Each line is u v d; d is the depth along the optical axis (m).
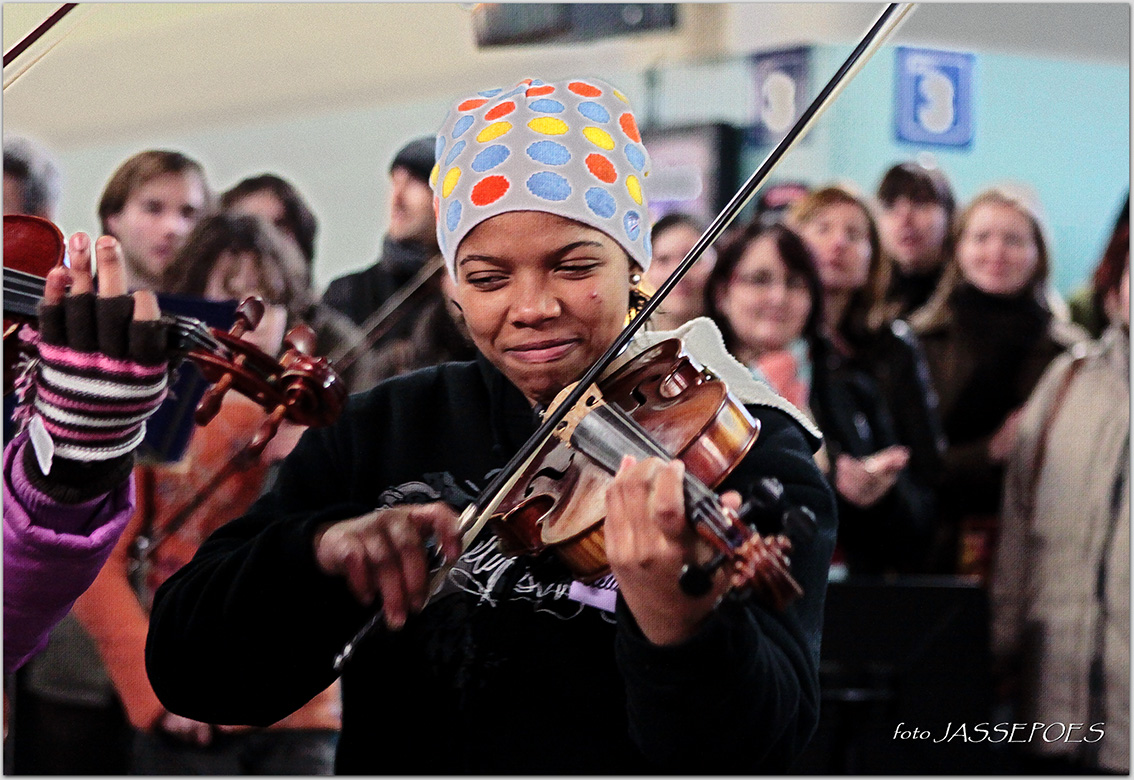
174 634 1.43
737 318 3.51
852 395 3.52
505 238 1.41
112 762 3.05
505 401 1.57
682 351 1.55
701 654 1.17
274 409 1.37
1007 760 3.33
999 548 3.70
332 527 1.36
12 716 3.11
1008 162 4.39
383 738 1.49
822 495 1.41
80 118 4.54
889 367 3.65
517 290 1.42
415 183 3.92
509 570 1.48
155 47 4.54
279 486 1.58
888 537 3.39
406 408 1.60
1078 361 3.72
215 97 4.56
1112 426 3.58
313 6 4.47
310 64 4.50
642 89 4.42
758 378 1.60
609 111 1.51
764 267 3.48
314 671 1.44
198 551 1.54
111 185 3.76
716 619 1.18
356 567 1.31
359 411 1.60
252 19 4.51
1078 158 4.41
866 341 3.69
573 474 1.49
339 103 4.50
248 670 1.42
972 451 3.81
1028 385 3.90
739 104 4.34
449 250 1.48
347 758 1.50
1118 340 3.69
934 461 3.57
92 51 4.50
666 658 1.18
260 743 2.89
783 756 1.28
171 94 4.55
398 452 1.57
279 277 3.49
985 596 2.91
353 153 4.49
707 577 1.12
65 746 3.07
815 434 1.55
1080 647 3.46
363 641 1.49
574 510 1.43
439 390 1.62
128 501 1.41
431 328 3.68
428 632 1.47
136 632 2.92
